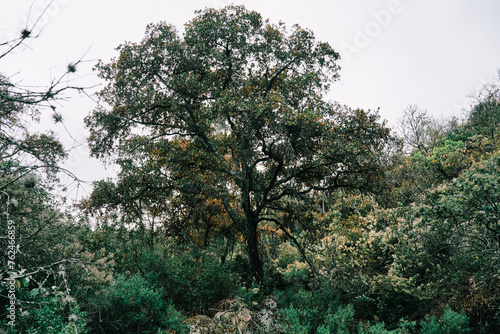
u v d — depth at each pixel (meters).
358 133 13.05
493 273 8.47
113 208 14.24
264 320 8.38
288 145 12.51
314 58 15.49
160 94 14.12
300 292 10.75
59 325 4.93
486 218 8.76
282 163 13.96
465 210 9.00
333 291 12.23
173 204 15.91
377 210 14.84
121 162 14.80
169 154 13.91
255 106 12.64
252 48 15.17
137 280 8.30
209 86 14.66
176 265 10.50
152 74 14.32
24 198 5.20
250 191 15.70
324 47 15.16
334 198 19.72
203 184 15.05
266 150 13.95
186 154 14.37
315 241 16.41
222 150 16.00
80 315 5.40
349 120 13.20
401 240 11.55
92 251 9.12
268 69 15.92
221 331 7.58
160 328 7.07
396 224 12.85
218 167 14.72
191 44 14.55
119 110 13.95
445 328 7.52
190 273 10.03
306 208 16.36
